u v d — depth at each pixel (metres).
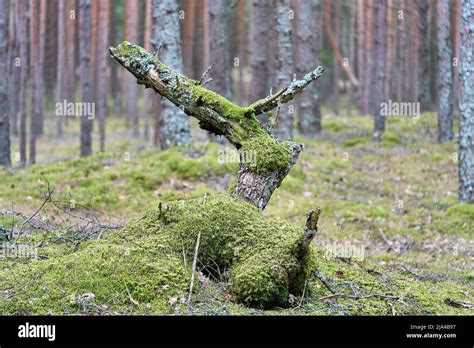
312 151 15.36
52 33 29.48
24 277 4.73
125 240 5.09
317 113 18.70
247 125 5.36
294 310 4.62
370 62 25.95
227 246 4.91
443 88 15.97
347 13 34.28
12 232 5.90
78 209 9.20
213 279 4.94
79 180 10.35
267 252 4.74
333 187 11.73
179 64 12.16
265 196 5.37
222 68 14.90
